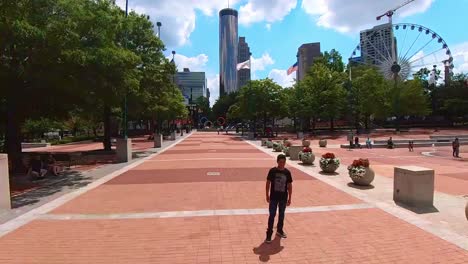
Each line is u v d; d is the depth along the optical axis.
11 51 15.89
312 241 7.49
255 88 59.16
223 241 7.54
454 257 6.59
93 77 17.14
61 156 25.33
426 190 10.51
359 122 79.56
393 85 72.81
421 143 40.44
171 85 36.62
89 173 18.16
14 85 17.48
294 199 11.49
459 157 29.30
